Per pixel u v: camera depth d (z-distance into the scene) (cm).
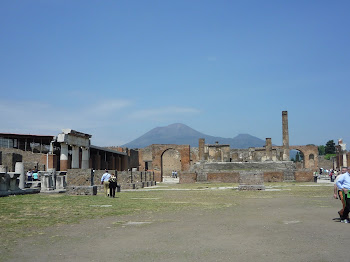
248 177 2994
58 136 3716
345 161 6944
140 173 4000
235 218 1210
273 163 6556
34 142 4669
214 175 5041
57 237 889
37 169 3881
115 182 2300
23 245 799
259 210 1452
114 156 6544
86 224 1090
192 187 3856
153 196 2378
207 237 880
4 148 4125
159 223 1109
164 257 693
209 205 1683
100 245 800
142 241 841
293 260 658
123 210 1462
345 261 648
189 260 669
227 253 717
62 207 1543
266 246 773
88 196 2231
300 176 4978
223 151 8456
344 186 1113
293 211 1404
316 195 2339
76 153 3997
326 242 808
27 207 1520
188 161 6950
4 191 2158
